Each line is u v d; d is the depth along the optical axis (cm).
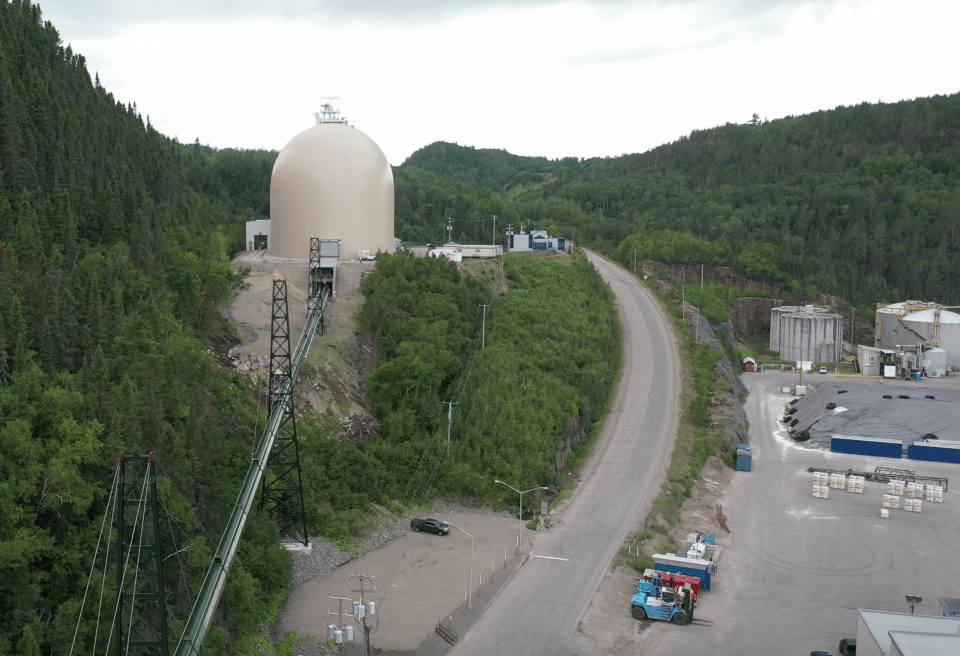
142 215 13088
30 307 8912
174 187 17288
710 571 10025
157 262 12344
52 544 6925
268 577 8794
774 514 12375
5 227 10669
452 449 12456
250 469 9100
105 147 15100
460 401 13550
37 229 10362
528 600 9144
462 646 8162
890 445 15688
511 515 11731
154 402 8519
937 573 10331
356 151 16900
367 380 13262
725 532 11575
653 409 15925
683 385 17212
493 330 16150
